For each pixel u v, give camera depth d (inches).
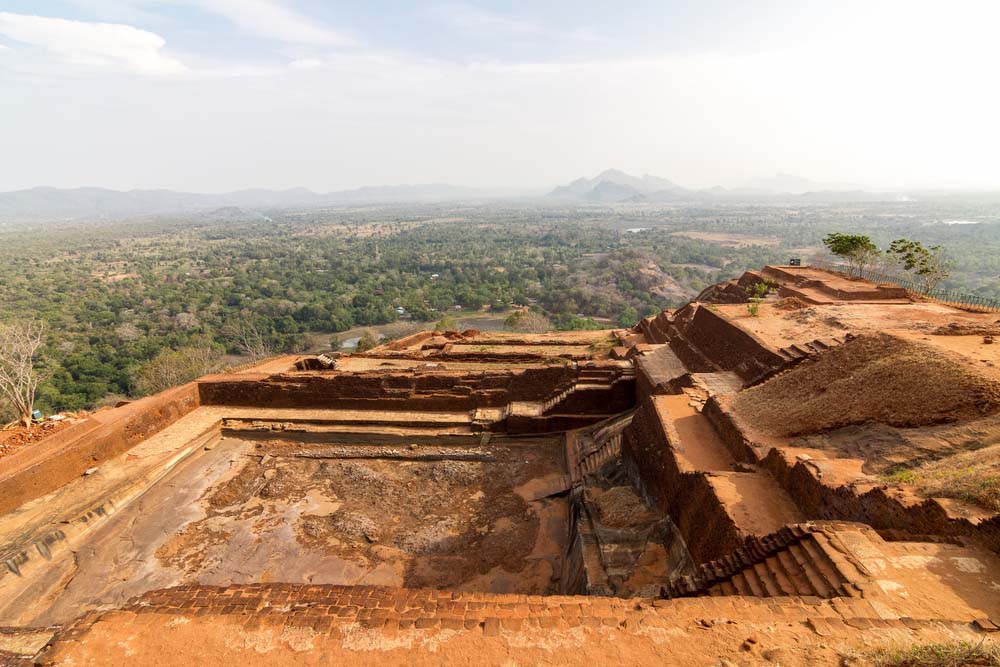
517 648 303.6
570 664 288.2
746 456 574.9
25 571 716.7
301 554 761.6
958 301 1238.3
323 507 884.0
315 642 320.8
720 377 864.3
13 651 567.2
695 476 549.6
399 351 1589.6
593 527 669.9
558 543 765.9
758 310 1083.3
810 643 277.4
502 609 348.2
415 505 885.8
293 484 956.0
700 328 1113.4
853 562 333.4
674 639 298.2
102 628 343.0
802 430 570.3
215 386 1223.5
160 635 336.2
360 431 1100.5
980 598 297.4
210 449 1083.3
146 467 964.6
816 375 649.6
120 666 314.2
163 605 368.5
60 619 651.5
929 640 265.0
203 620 347.3
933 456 436.5
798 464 478.9
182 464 1019.9
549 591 666.8
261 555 762.2
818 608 303.6
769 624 298.4
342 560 746.8
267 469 1007.6
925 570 322.0
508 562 730.2
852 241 1510.8
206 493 928.9
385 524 834.2
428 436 1085.1
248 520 848.9
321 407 1205.1
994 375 472.7
